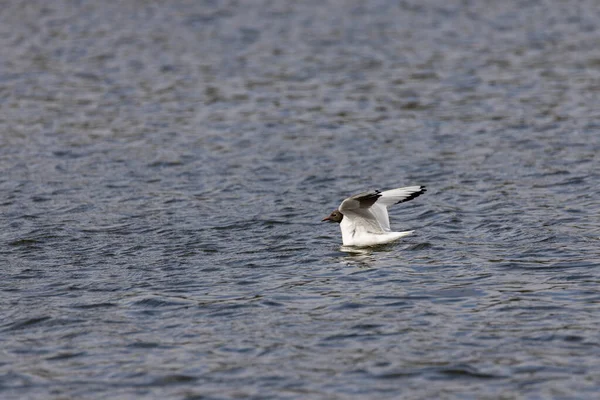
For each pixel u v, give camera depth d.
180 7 64.94
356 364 15.40
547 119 35.81
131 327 17.28
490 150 31.86
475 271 19.77
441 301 18.03
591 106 37.66
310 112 38.44
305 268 20.45
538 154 31.08
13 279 20.23
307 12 63.00
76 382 15.11
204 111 39.03
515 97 39.91
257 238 23.03
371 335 16.52
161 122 37.25
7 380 15.25
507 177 28.45
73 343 16.64
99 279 20.08
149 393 14.66
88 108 39.91
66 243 22.91
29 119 38.00
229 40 54.97
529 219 23.78
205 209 25.91
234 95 41.94
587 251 20.81
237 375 15.16
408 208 25.52
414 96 40.78
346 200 21.14
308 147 33.03
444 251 21.31
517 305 17.66
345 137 34.31
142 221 24.77
